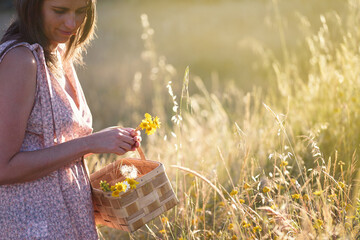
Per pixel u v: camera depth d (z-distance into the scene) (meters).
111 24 14.98
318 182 1.96
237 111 4.70
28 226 1.55
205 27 12.41
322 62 3.57
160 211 1.74
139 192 1.68
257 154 2.89
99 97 7.73
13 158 1.48
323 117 3.29
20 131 1.48
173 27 13.23
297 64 4.46
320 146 2.83
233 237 1.98
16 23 1.60
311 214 1.93
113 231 2.74
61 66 1.75
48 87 1.54
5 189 1.56
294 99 3.78
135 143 1.69
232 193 2.01
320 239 1.73
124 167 1.79
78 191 1.66
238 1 15.05
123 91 7.84
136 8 17.08
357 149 2.72
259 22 11.70
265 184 2.30
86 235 1.68
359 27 3.46
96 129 6.48
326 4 4.80
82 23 1.76
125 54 10.79
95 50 11.57
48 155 1.51
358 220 1.91
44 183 1.58
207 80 8.08
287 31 8.66
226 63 9.08
